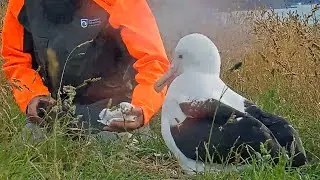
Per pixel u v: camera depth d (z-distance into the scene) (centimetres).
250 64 738
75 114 512
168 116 477
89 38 520
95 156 473
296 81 671
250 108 483
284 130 475
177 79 479
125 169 468
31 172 440
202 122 465
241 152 456
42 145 472
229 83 708
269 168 444
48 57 523
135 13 527
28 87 527
